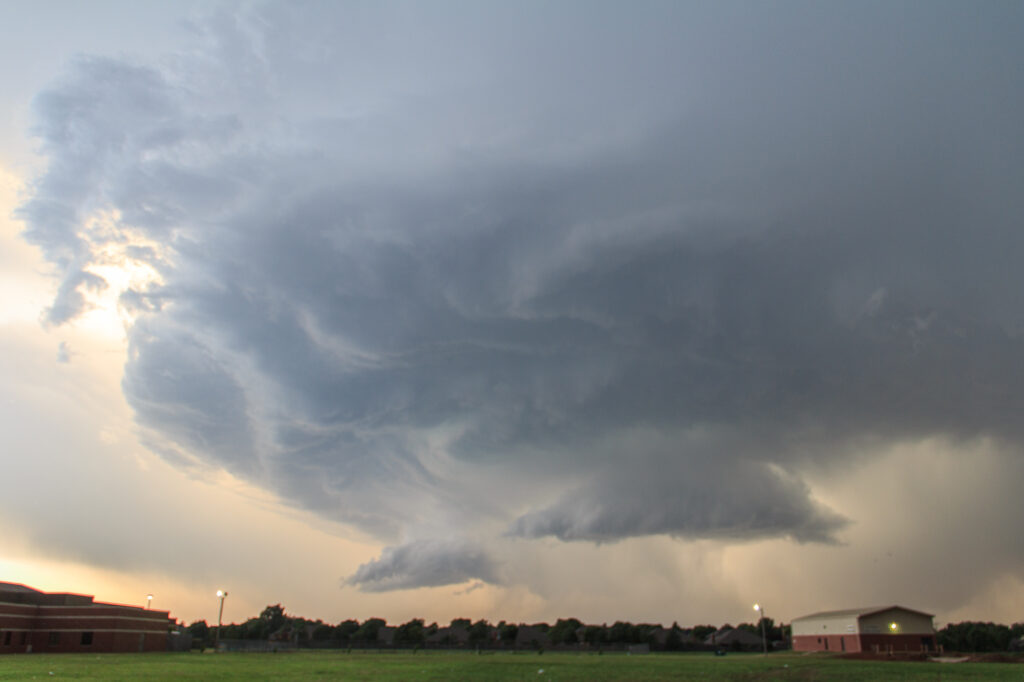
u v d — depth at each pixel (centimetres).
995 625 15025
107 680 3925
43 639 9719
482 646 16362
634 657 9856
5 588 10994
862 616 9850
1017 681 4091
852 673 4834
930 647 9844
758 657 9006
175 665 5794
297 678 4288
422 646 15925
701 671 5234
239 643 13050
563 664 6681
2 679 4003
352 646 15100
